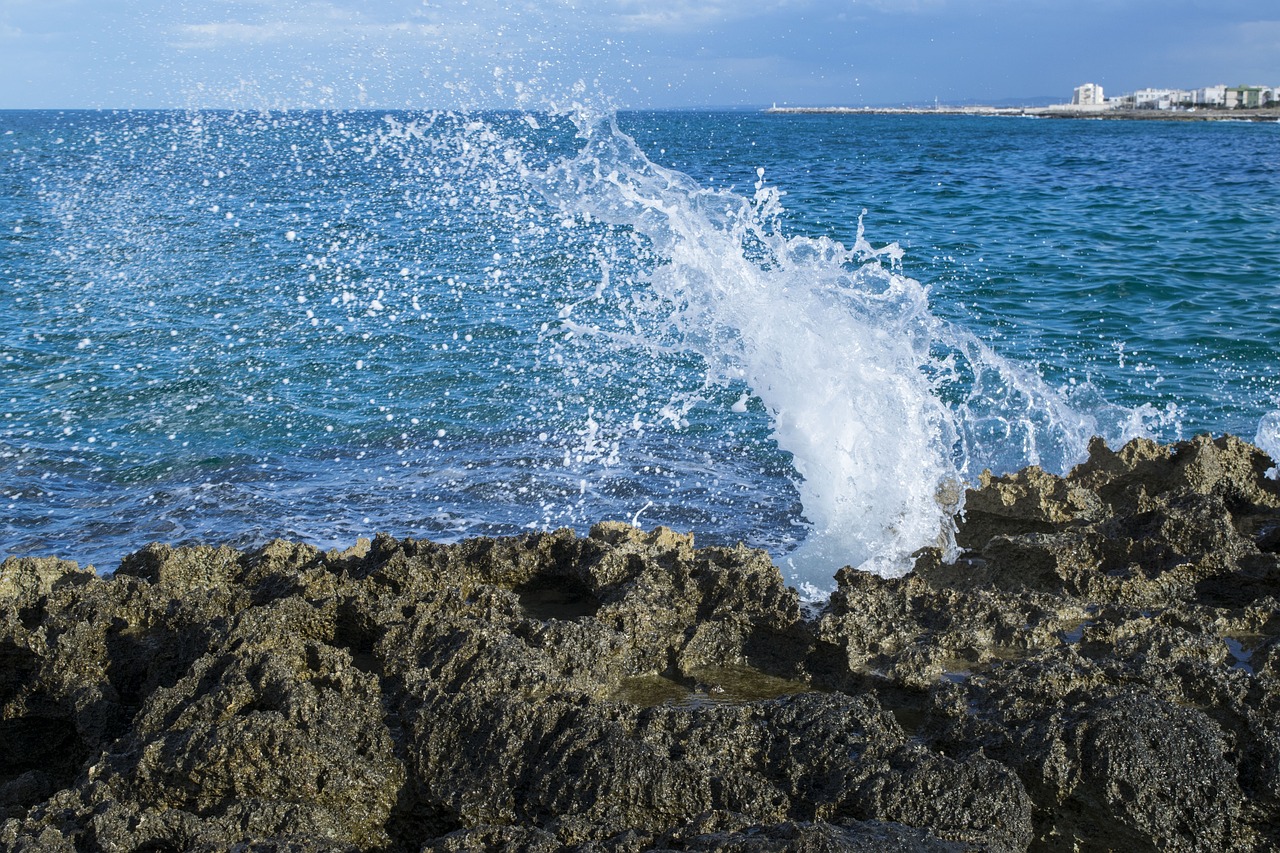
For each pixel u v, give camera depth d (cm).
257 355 1213
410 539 567
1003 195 2712
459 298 1435
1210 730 371
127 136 3953
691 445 945
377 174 2744
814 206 2427
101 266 1680
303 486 877
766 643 484
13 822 367
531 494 846
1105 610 481
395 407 1052
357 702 409
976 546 639
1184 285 1545
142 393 1100
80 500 860
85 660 485
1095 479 654
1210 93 15600
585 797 364
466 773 383
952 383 1070
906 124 10806
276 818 363
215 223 2048
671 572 516
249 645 442
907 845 324
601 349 1206
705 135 5897
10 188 2650
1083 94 18700
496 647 429
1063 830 369
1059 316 1395
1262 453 662
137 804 378
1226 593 516
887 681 440
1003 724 391
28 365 1190
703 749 384
